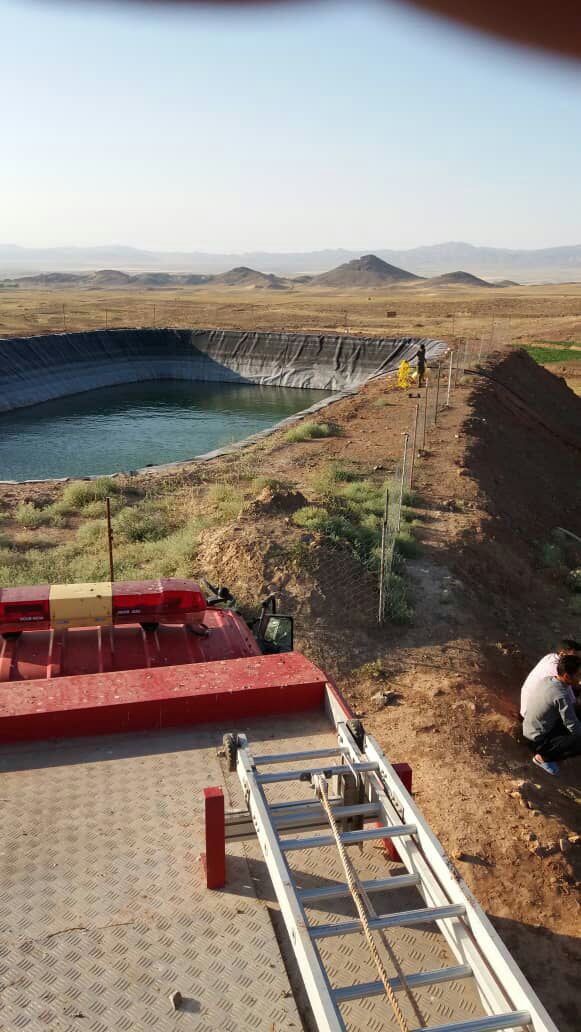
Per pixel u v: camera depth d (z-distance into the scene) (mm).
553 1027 2307
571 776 9344
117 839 3727
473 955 2797
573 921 6492
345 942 3330
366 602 13203
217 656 6039
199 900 3389
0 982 2902
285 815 3738
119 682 4836
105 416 54656
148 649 5965
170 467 25766
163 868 3557
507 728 9852
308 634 12023
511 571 17719
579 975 5930
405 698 10500
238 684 4836
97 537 17547
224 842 3424
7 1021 2744
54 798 4008
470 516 19625
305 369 71438
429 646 12383
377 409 35594
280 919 3334
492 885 6844
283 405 60594
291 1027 2771
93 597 5895
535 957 6082
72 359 67625
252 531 14680
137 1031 2729
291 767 4406
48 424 51125
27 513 19203
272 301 169625
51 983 2912
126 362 72750
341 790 4086
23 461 39656
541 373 52000
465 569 16125
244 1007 2848
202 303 152000
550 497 28719
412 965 3205
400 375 41781
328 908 3516
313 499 18844
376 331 88062
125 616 6004
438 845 3160
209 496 20391
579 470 36562
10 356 61094
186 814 3924
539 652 14242
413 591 14211
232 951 3107
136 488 22219
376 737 9453
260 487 20625
